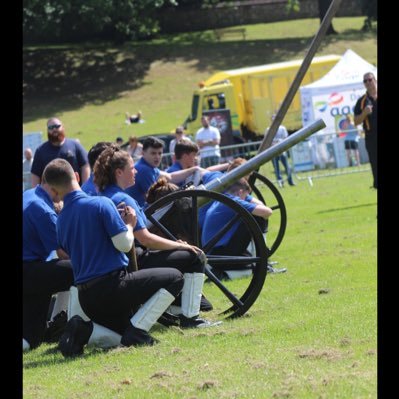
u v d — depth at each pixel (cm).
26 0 10369
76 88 10850
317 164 5281
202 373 1159
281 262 2317
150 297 1434
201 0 13538
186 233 1675
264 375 1106
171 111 9762
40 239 1572
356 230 2836
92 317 1433
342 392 985
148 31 12188
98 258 1411
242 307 1616
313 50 2420
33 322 1576
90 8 10644
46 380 1246
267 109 7331
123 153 1497
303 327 1413
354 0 13675
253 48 11825
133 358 1330
